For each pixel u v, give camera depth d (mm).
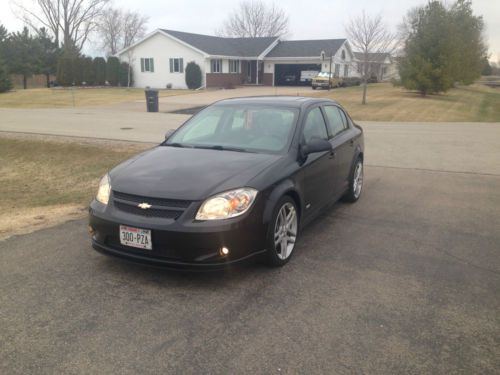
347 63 50938
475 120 20250
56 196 8609
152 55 43656
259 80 48625
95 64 44500
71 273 4129
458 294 3803
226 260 3725
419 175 8531
